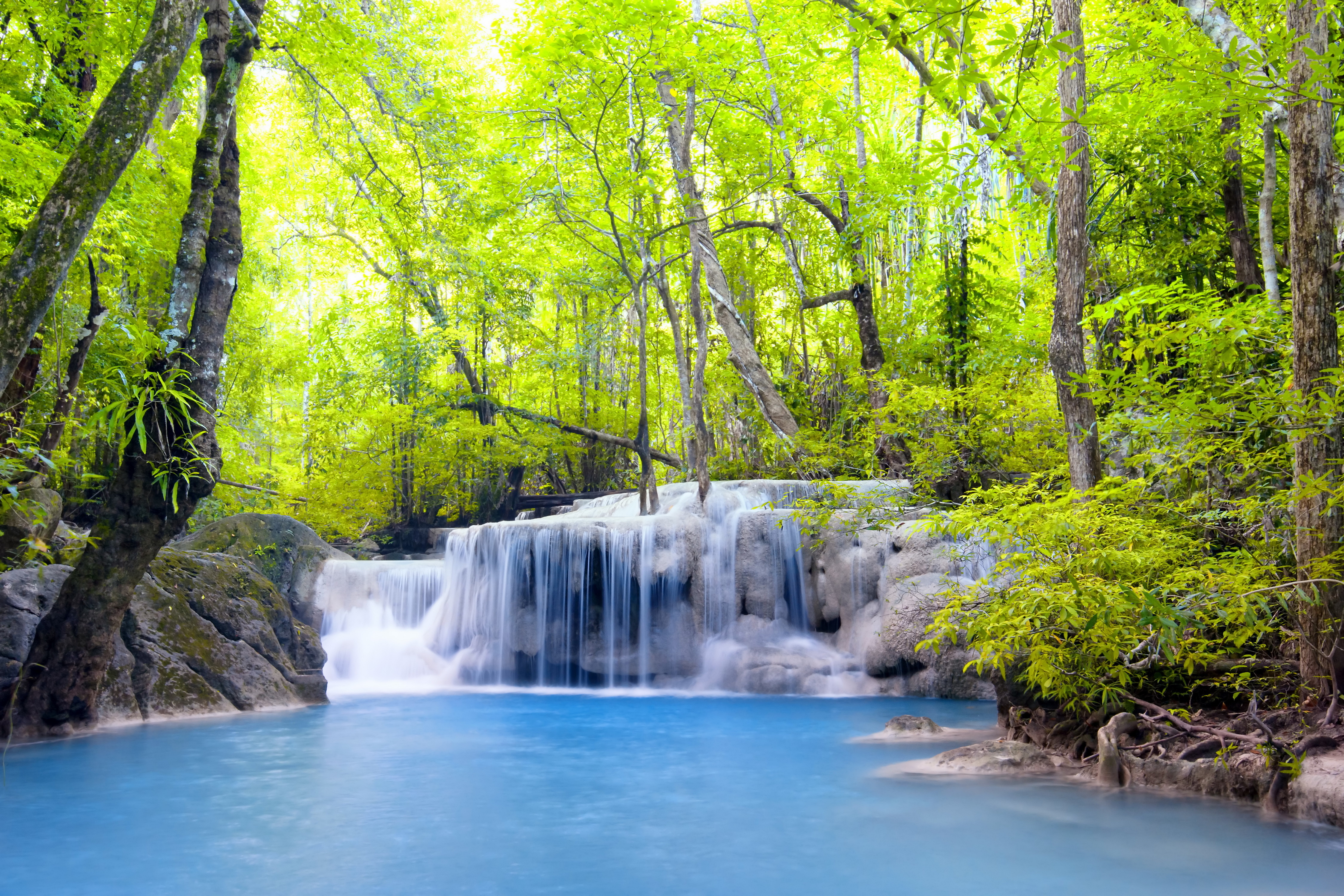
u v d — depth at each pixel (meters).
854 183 14.59
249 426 19.98
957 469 11.68
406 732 7.79
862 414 12.34
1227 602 4.89
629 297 18.41
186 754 6.71
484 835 4.45
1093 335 8.75
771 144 15.30
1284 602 4.86
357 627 12.73
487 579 12.47
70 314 8.55
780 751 6.77
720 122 16.02
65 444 13.36
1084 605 4.79
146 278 12.04
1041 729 6.22
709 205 18.64
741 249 18.58
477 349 19.64
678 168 14.29
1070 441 6.35
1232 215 7.99
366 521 19.52
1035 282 13.66
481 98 16.30
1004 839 4.22
